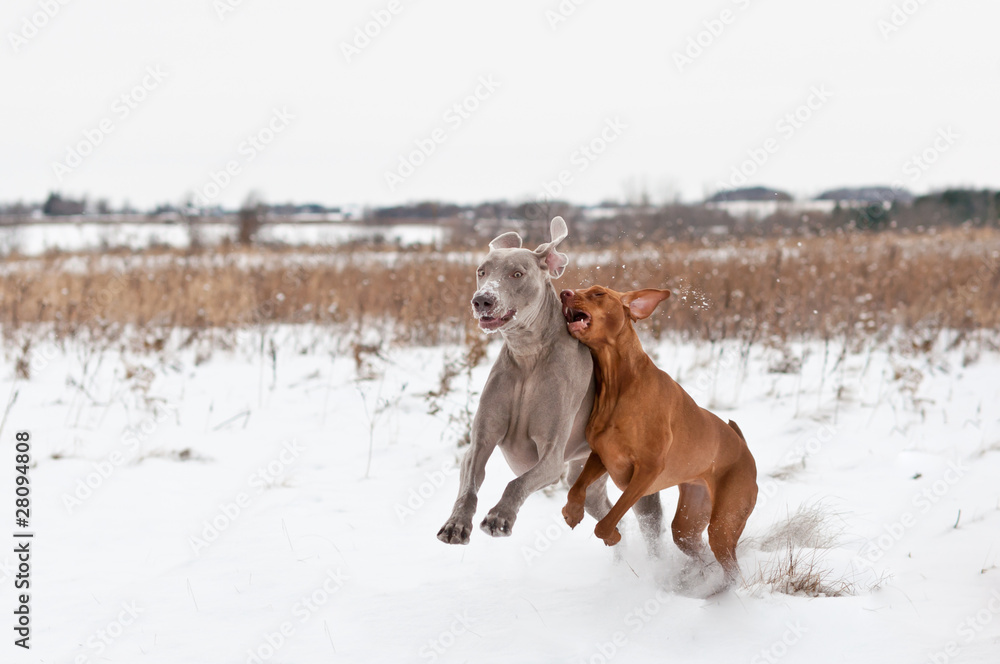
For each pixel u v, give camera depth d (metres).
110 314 11.70
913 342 9.64
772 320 10.65
